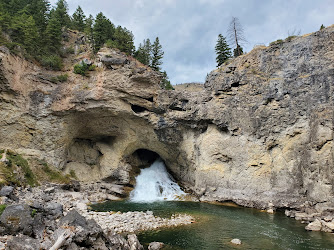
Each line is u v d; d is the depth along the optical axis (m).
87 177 38.31
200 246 16.56
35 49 37.91
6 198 20.48
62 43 46.25
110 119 37.94
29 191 27.66
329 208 23.44
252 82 33.72
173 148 40.28
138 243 15.25
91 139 41.50
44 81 35.66
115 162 39.56
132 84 36.41
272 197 29.44
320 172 25.30
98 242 12.64
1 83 30.62
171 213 26.39
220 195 33.47
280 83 31.59
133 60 41.03
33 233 12.17
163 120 38.19
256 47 36.00
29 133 33.94
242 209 29.22
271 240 18.08
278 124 30.97
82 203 28.09
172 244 16.77
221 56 50.97
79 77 37.50
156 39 55.28
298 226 21.92
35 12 45.94
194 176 38.56
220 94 36.34
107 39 47.06
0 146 31.31
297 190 28.23
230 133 34.44
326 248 16.55
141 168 43.72
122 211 26.81
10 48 32.44
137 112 39.19
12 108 32.25
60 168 35.81
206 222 22.98
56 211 14.99
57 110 34.97
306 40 31.12
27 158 32.25
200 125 37.41
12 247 10.41
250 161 32.19
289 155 29.70
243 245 16.94
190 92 39.06
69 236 11.58
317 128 26.66
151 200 35.22
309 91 29.28
